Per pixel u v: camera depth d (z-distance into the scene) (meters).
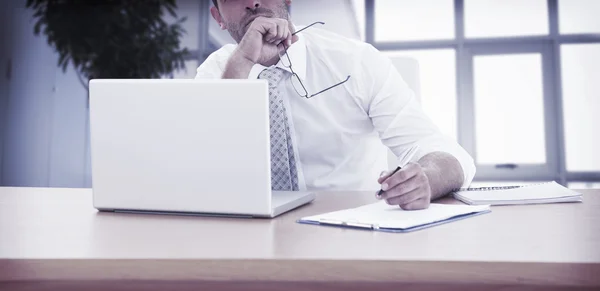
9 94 4.63
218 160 0.82
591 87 4.92
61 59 4.62
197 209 0.84
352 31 5.22
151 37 4.66
